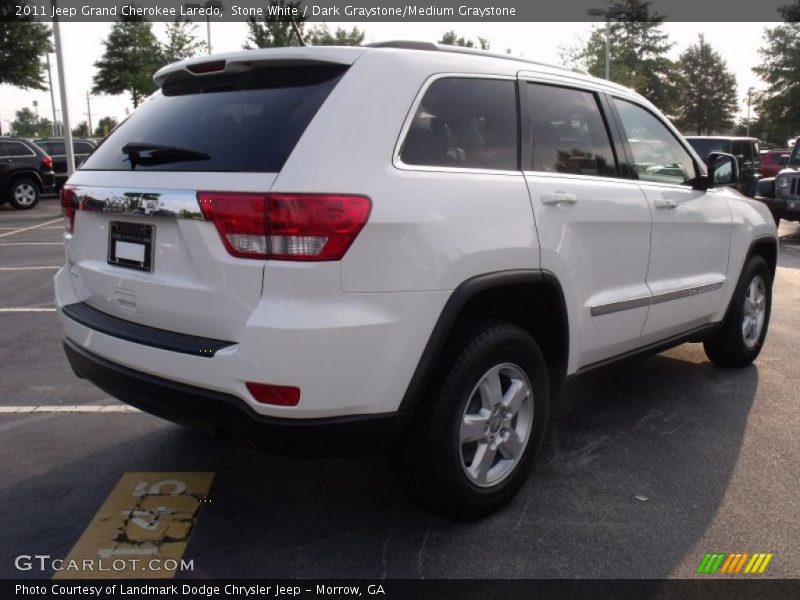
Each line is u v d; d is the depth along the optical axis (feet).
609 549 9.65
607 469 12.05
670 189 13.79
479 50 10.84
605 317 12.02
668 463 12.30
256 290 8.34
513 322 11.12
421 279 8.83
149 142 9.99
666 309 13.69
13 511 10.61
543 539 9.89
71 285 11.49
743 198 16.81
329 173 8.35
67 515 10.50
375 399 8.73
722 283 15.56
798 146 46.57
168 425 13.88
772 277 18.10
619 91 13.42
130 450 12.73
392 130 9.03
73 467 12.05
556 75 11.90
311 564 9.34
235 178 8.55
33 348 19.17
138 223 9.59
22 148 60.54
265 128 8.98
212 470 11.98
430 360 9.06
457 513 10.06
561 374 11.53
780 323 22.12
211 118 9.65
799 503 10.91
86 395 15.53
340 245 8.25
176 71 10.62
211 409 8.78
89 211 10.40
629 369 17.54
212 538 9.93
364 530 10.13
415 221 8.78
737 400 15.37
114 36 128.77
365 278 8.44
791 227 53.11
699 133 254.68
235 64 9.77
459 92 10.11
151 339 9.28
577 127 12.03
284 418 8.41
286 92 9.34
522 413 10.80
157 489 11.29
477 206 9.55
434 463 9.48
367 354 8.52
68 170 61.72
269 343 8.15
